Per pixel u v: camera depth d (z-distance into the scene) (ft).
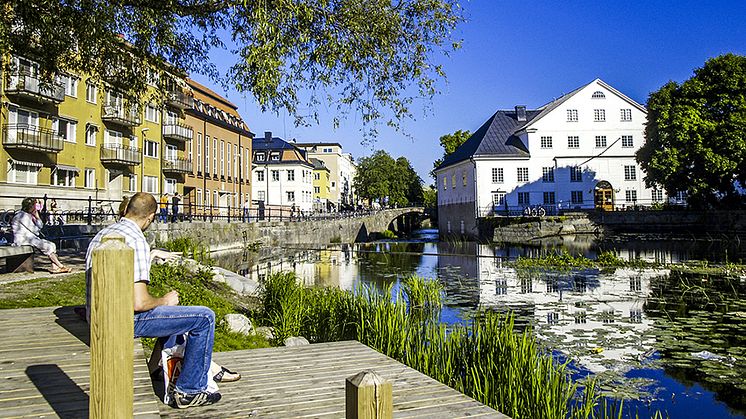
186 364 12.80
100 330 8.14
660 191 170.09
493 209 170.19
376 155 316.60
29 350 14.76
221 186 178.29
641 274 69.15
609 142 171.42
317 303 36.17
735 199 143.02
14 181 96.78
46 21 31.30
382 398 6.95
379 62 31.55
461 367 23.48
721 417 21.88
